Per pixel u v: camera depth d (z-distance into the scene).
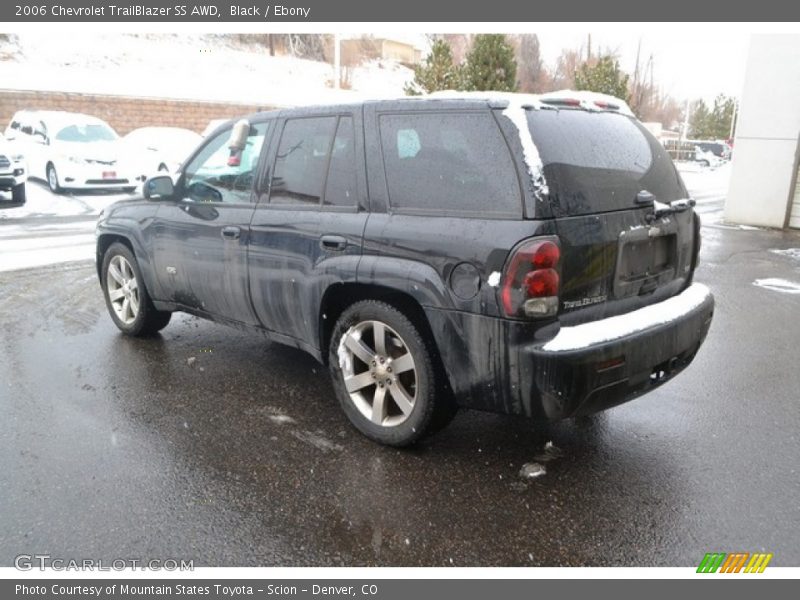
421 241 3.15
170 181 4.71
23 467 3.32
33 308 6.36
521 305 2.83
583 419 3.96
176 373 4.65
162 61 27.38
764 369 4.86
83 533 2.81
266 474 3.28
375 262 3.33
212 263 4.37
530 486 3.20
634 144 3.52
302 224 3.73
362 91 30.17
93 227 11.32
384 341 3.47
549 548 2.75
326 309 3.74
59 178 14.78
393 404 3.63
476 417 3.98
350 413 3.69
